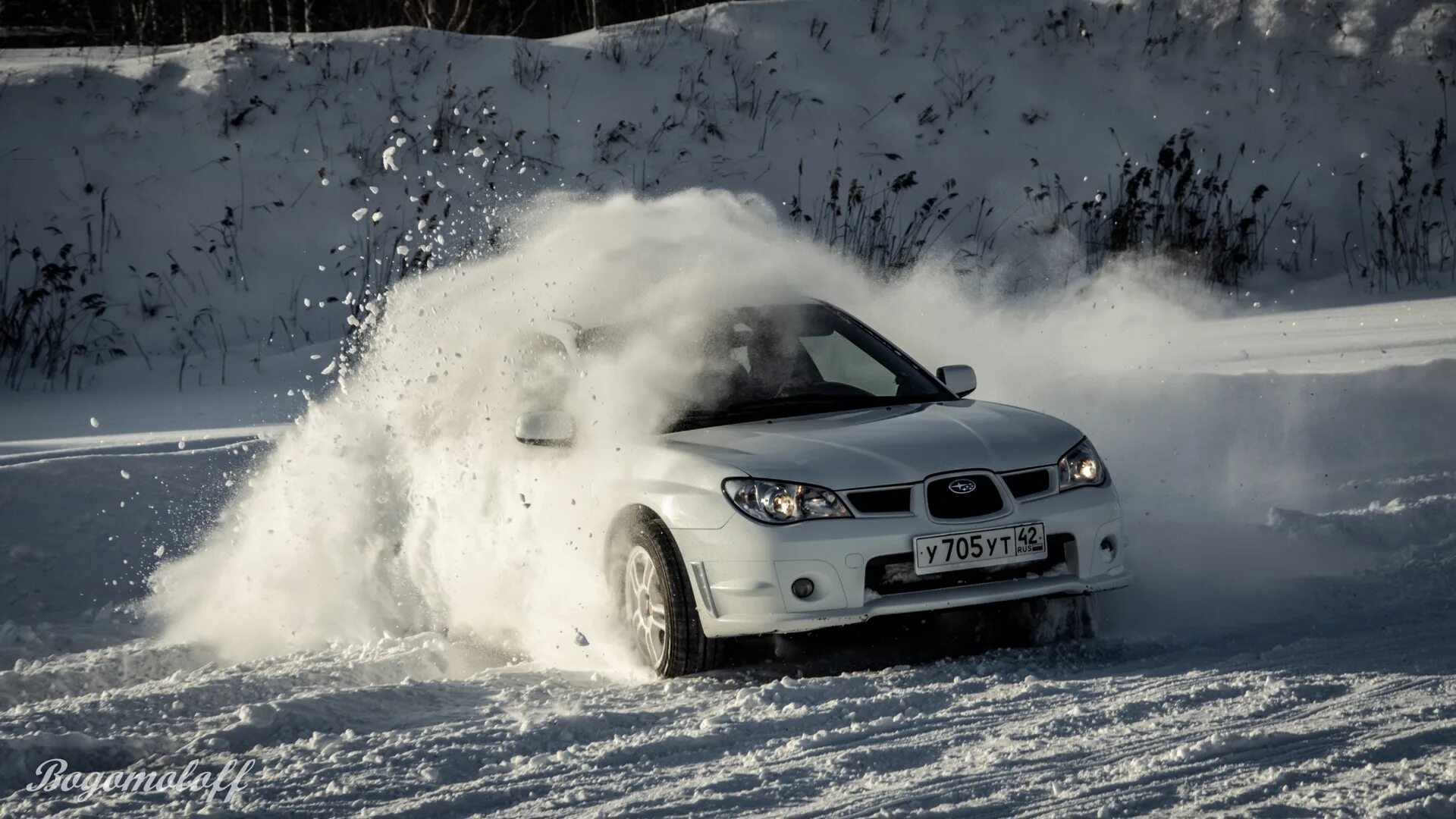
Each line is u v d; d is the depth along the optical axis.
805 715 10.21
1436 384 19.98
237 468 19.59
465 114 41.56
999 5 48.31
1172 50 45.84
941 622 13.27
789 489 11.46
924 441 12.08
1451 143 41.31
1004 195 40.56
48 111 39.88
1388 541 15.27
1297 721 9.39
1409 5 45.78
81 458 19.11
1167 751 8.92
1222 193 38.44
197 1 52.56
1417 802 7.59
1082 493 12.04
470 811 8.57
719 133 42.03
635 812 8.35
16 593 16.84
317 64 42.94
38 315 33.34
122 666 14.18
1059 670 11.34
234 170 38.66
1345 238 38.66
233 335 33.88
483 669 13.67
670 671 11.90
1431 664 10.77
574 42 46.59
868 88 44.53
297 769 9.45
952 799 8.26
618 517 12.62
